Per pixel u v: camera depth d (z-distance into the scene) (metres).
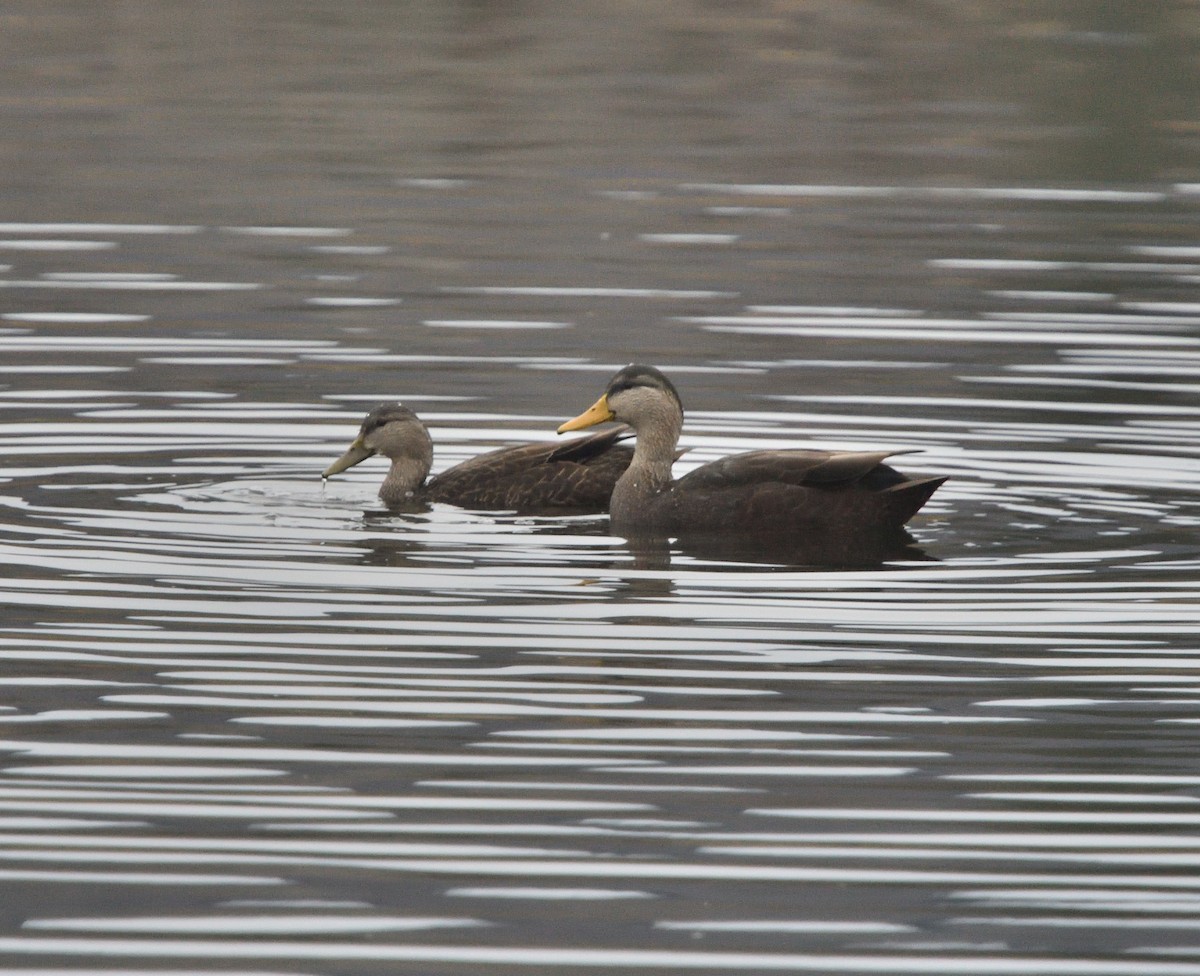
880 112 36.59
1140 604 13.66
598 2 47.75
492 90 38.09
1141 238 27.55
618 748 11.02
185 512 16.25
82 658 12.35
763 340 22.25
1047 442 18.41
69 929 8.98
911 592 13.98
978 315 23.33
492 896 9.34
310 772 10.64
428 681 12.04
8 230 27.02
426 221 28.20
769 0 47.59
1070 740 11.18
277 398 20.02
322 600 13.70
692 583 14.29
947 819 10.18
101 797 10.29
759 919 9.16
